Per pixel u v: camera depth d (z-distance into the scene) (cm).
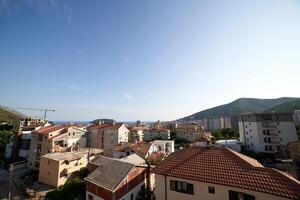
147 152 4753
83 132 6350
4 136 7056
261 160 5947
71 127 5838
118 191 2309
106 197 2292
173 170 1850
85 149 5491
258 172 1548
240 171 1611
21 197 3100
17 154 5647
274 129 6794
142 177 2859
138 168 2783
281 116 6819
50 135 5031
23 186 3391
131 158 3947
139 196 2669
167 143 7100
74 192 2930
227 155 1877
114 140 6462
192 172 1750
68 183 3186
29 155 5153
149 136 11244
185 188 1727
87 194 2620
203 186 1631
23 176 4238
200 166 1809
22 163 5131
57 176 3500
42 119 9388
